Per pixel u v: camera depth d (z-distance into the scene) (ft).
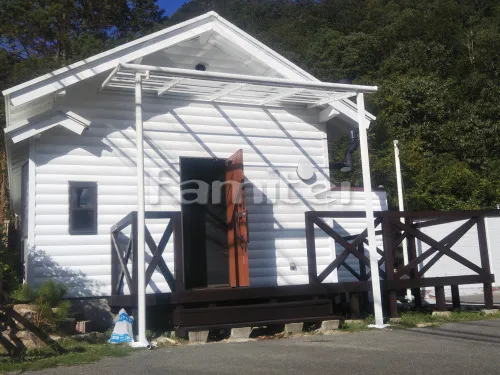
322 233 34.53
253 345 23.07
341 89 28.53
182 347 23.12
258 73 33.17
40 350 21.13
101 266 29.17
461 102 93.56
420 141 80.33
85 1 102.89
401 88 85.56
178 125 31.89
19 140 27.66
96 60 28.43
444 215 31.04
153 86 30.01
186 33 30.30
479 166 82.94
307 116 35.04
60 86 27.71
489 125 86.22
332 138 40.16
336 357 19.31
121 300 26.73
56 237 28.60
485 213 31.81
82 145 29.76
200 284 32.83
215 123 32.73
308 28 146.30
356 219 37.14
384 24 133.39
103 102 30.45
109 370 17.92
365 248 37.65
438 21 116.06
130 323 24.44
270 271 32.73
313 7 159.12
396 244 31.68
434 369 16.88
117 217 29.89
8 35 95.61
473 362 17.90
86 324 26.27
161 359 19.94
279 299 28.66
